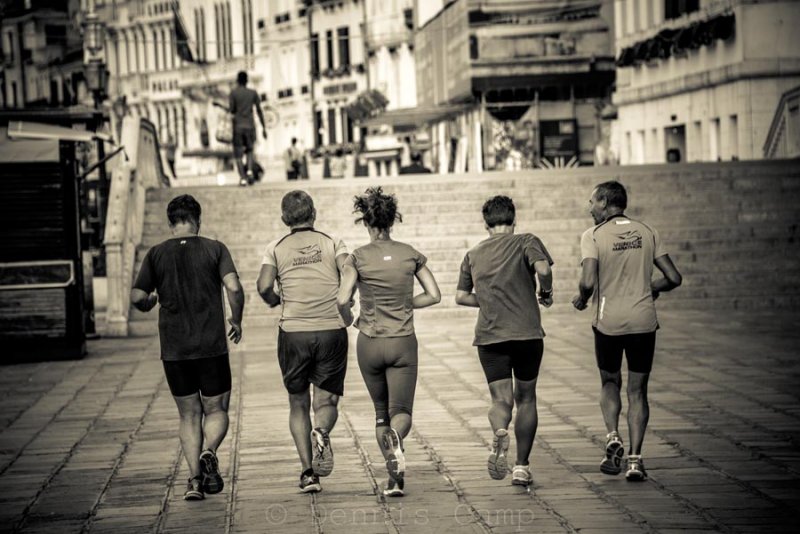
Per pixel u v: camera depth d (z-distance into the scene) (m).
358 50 196.75
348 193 62.94
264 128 70.81
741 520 18.69
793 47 90.38
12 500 21.66
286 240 21.53
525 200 61.50
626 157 117.81
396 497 20.78
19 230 43.16
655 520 18.78
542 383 33.19
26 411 32.12
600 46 120.25
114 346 47.44
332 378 21.34
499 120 122.88
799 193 60.72
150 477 23.20
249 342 47.44
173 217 21.52
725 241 56.59
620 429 26.31
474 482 21.72
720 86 95.62
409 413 20.97
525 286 20.92
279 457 24.61
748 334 43.38
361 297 21.06
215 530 19.16
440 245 56.31
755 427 26.05
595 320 21.72
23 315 43.09
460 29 125.31
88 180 84.75
